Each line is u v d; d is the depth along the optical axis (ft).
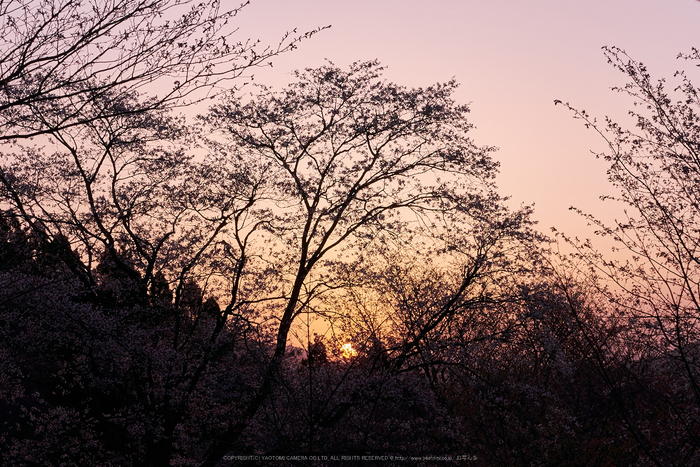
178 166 56.59
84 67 20.72
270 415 45.47
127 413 50.01
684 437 34.27
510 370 51.52
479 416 45.55
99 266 53.72
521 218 55.31
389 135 54.90
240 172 56.08
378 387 44.75
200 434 57.06
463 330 57.88
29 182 51.93
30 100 20.20
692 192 26.11
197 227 55.62
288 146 55.26
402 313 55.72
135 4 20.36
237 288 54.03
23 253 38.81
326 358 48.34
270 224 54.80
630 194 27.17
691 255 24.95
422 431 48.19
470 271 55.77
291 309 50.03
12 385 56.70
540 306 47.62
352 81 54.80
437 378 55.31
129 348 47.42
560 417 42.73
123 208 54.19
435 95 55.16
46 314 46.19
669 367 31.53
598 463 40.78
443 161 55.98
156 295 54.95
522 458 42.73
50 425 52.39
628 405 44.32
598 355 28.86
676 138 26.37
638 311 27.48
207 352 51.47
